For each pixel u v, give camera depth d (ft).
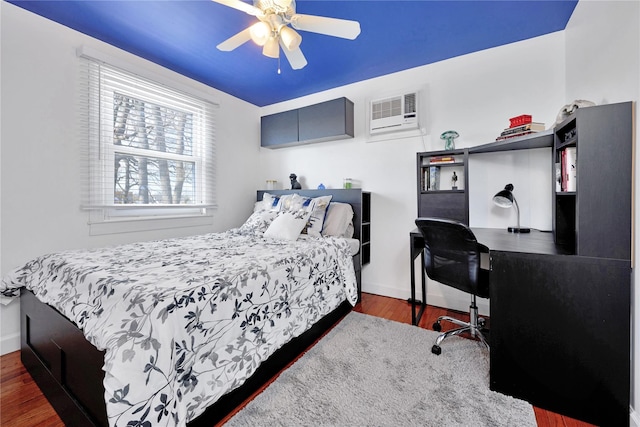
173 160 8.83
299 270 5.72
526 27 6.70
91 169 6.92
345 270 7.36
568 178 4.91
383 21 6.40
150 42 7.16
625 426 3.93
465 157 7.43
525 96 7.20
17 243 5.88
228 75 9.04
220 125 10.30
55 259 5.25
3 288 5.37
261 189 11.84
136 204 7.88
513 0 5.78
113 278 4.04
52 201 6.33
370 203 9.58
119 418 2.68
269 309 4.83
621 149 3.93
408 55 7.91
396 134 9.04
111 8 5.89
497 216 7.57
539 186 7.07
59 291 4.39
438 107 8.32
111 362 2.85
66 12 5.99
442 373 5.08
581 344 4.16
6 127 5.72
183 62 8.18
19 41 5.83
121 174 7.55
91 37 6.91
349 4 5.82
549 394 4.31
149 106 8.16
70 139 6.58
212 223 10.05
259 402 4.38
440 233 5.75
